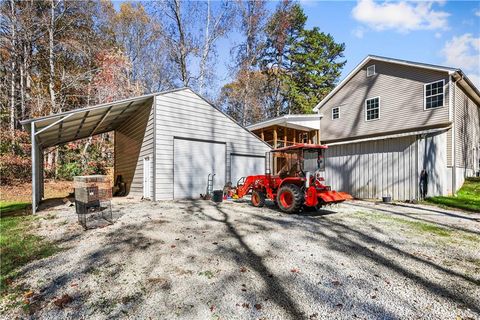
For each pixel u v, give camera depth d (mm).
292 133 16453
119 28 21688
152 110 8750
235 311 2135
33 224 5234
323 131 16375
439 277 2758
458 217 5945
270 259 3271
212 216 5965
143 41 21875
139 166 10031
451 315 2062
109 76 16891
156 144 8625
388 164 9195
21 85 15133
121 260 3246
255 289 2506
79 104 17844
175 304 2250
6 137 13789
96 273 2885
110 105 7484
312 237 4234
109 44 19969
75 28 17156
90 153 17422
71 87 16906
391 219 5676
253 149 11680
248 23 19875
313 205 5992
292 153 6727
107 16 20016
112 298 2361
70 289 2533
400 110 12586
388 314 2078
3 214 6496
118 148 13508
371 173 9703
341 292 2439
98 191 5828
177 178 9188
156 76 21953
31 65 16234
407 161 8672
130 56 21922
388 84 13133
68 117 7020
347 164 10523
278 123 14023
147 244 3855
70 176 15992
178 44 18938
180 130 9281
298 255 3408
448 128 10672
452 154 10547
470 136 12688
